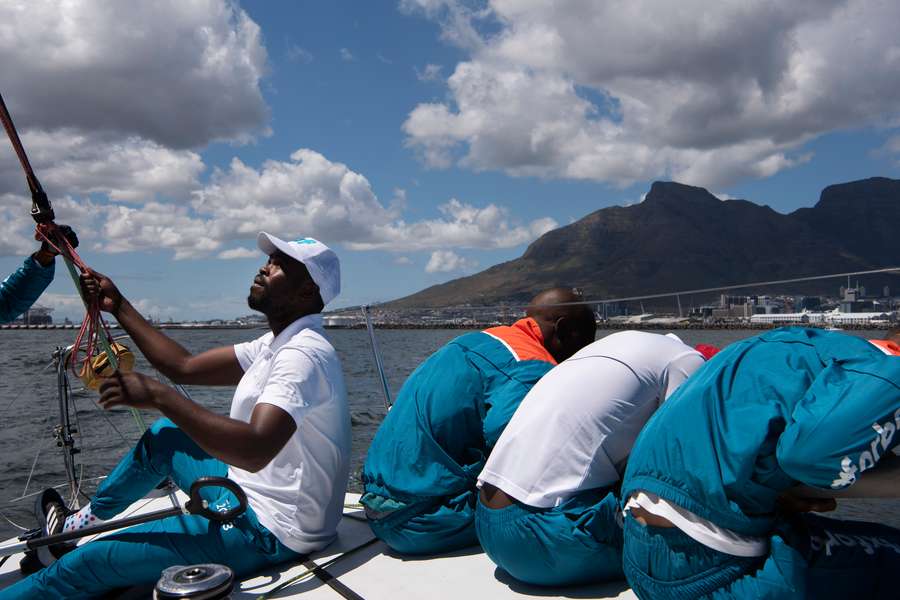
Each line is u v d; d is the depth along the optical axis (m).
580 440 1.72
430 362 2.26
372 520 2.16
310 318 2.08
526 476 1.74
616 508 1.69
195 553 1.85
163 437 2.10
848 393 1.17
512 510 1.75
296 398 1.85
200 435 1.71
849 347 1.29
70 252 2.03
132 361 1.90
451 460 2.08
